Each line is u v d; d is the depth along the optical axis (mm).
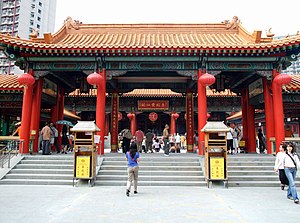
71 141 24688
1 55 86750
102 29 21828
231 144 19453
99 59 16375
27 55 16469
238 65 16719
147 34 21609
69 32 21500
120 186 12477
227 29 21516
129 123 47156
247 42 17984
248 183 12680
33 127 17453
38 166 14203
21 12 88125
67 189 11609
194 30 21703
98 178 13141
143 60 16500
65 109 37000
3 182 12773
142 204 8820
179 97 35938
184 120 46688
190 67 16828
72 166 14141
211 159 12414
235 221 7008
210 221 6996
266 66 16641
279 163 10281
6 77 21781
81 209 8117
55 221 6938
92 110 38125
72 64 16875
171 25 21828
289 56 16203
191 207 8461
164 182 12758
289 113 25641
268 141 17000
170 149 24641
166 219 7148
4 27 89000
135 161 10641
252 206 8648
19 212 7770
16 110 22016
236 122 40812
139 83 23875
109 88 23750
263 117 30344
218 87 21047
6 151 16125
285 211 8023
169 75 21328
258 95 19297
